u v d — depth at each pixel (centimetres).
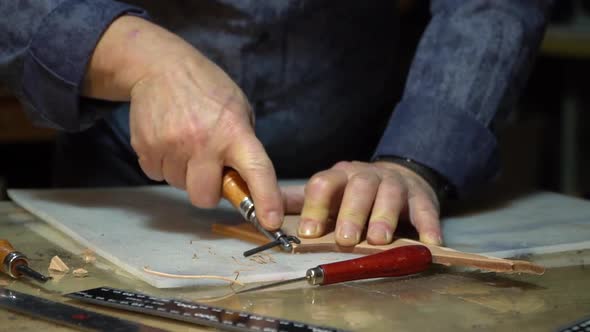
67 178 152
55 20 98
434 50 121
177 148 91
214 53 128
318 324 69
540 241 100
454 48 119
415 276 85
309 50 133
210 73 95
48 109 106
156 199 121
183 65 94
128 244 93
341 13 133
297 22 129
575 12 294
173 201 120
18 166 263
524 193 135
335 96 140
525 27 121
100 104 108
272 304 75
